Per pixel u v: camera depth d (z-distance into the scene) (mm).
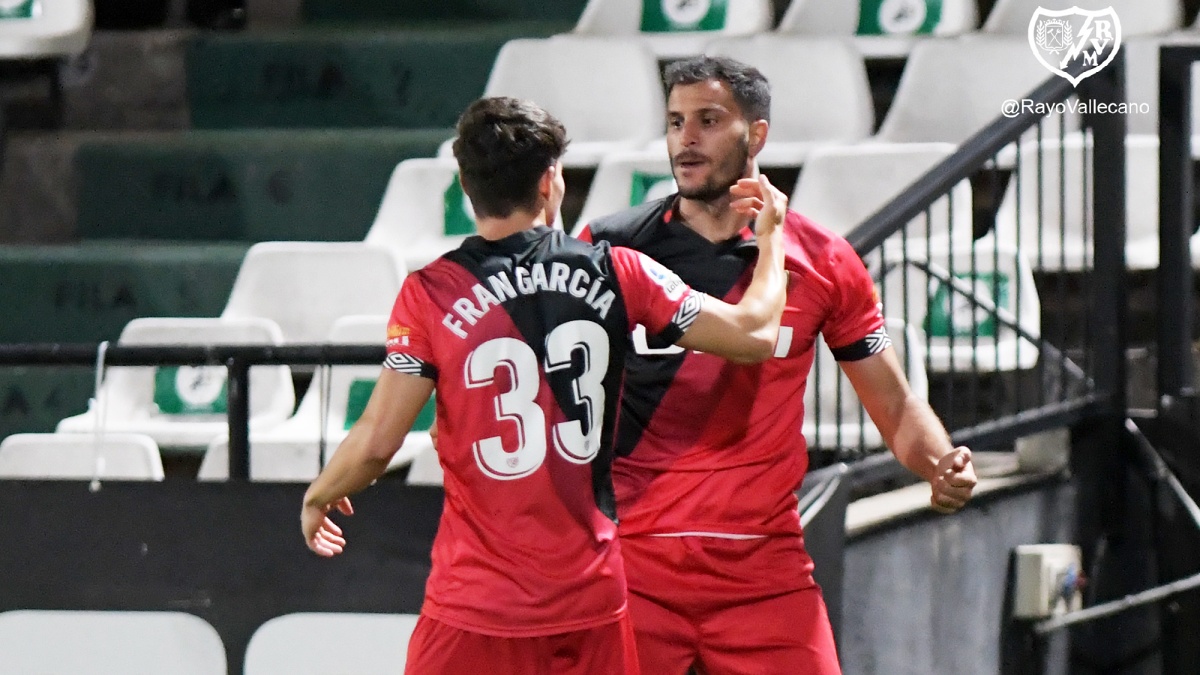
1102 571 17516
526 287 9938
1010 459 18859
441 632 10023
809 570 11555
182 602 14078
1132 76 22859
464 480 10008
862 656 15047
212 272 21297
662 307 10086
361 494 13883
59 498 14188
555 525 9922
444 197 21906
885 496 16906
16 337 21656
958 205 19938
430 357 10008
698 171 11094
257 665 14008
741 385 11195
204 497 14070
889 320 17656
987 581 16844
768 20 25547
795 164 21578
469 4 27031
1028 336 16703
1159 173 17125
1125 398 17281
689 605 11359
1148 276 19547
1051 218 20906
